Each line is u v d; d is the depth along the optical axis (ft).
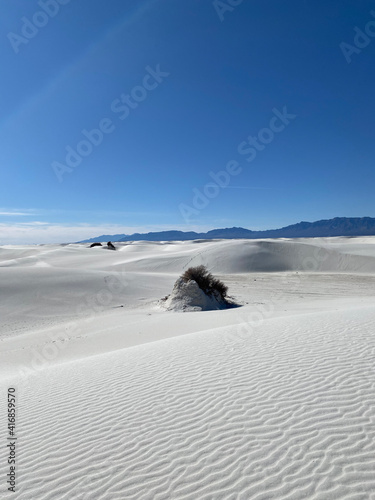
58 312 69.10
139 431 15.38
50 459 14.19
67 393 21.56
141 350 30.01
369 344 22.74
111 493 11.72
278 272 149.69
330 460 11.98
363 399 15.58
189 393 18.56
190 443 13.94
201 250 177.99
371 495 10.38
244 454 12.85
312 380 18.16
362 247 185.68
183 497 11.18
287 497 10.68
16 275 88.94
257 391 17.66
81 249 224.53
